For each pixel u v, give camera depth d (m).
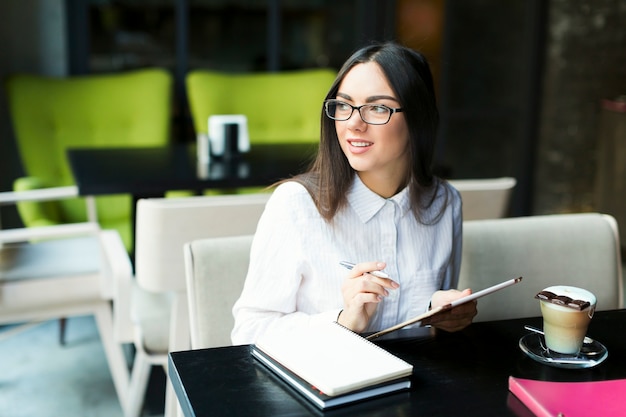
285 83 3.58
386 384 1.03
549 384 1.05
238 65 4.00
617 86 4.24
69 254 2.40
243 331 1.33
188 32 3.89
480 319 1.67
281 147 3.17
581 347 1.21
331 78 3.63
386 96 1.28
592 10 4.27
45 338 2.97
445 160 4.37
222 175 2.55
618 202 4.20
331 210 1.33
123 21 3.78
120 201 3.35
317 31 4.07
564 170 4.45
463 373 1.11
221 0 3.91
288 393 1.03
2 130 3.63
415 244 1.41
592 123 4.32
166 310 2.00
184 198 1.81
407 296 1.40
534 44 4.37
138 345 1.96
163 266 1.80
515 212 4.58
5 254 2.40
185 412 1.03
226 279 1.52
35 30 3.62
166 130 3.48
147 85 3.44
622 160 4.17
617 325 1.34
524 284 1.69
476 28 4.28
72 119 3.31
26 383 2.56
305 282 1.36
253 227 1.84
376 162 1.29
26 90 3.22
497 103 4.40
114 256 2.00
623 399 1.01
